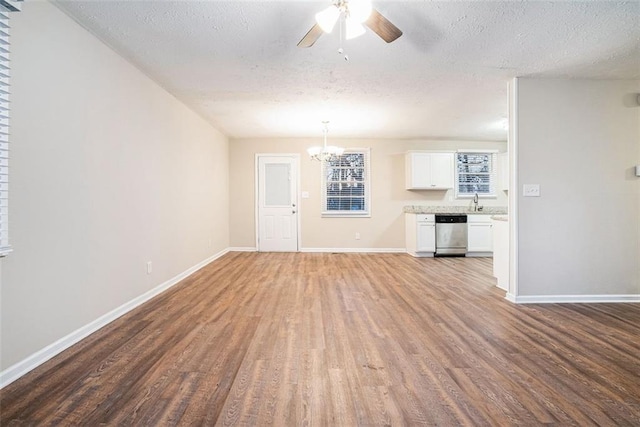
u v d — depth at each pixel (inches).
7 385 68.7
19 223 72.8
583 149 129.6
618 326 103.3
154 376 72.5
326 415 59.8
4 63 68.0
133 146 119.0
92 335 94.3
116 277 108.7
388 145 260.4
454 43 103.3
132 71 118.2
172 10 85.3
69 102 87.5
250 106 169.8
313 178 258.2
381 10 85.8
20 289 73.0
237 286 150.6
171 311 115.6
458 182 264.4
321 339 92.7
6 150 66.9
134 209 119.7
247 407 61.9
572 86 129.6
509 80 133.6
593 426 56.9
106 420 58.0
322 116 190.7
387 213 260.7
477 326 103.1
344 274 177.2
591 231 129.6
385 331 98.7
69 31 87.4
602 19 89.8
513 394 66.4
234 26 93.4
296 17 89.0
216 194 223.6
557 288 129.3
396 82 137.3
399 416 59.6
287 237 259.0
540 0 81.5
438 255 238.8
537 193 129.2
